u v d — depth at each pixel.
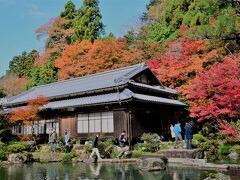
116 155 19.88
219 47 28.56
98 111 24.53
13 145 21.27
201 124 30.72
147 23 51.75
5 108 34.72
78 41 45.69
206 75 22.44
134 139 23.56
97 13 49.78
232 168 14.52
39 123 29.48
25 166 17.59
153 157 16.20
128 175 13.16
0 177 13.51
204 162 15.80
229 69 20.83
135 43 42.84
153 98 25.39
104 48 39.53
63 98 28.66
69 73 41.78
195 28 22.38
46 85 36.53
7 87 56.72
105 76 29.69
